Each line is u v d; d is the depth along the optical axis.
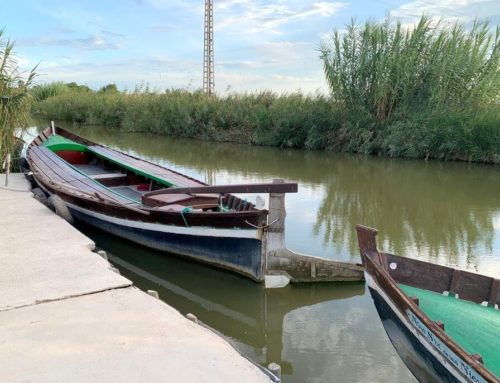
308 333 5.59
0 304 4.41
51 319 4.14
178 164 18.09
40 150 12.56
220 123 26.33
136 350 3.67
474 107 18.88
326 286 6.93
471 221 10.12
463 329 4.46
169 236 7.49
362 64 20.73
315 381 4.61
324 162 18.50
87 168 13.23
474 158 17.83
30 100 11.18
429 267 5.29
